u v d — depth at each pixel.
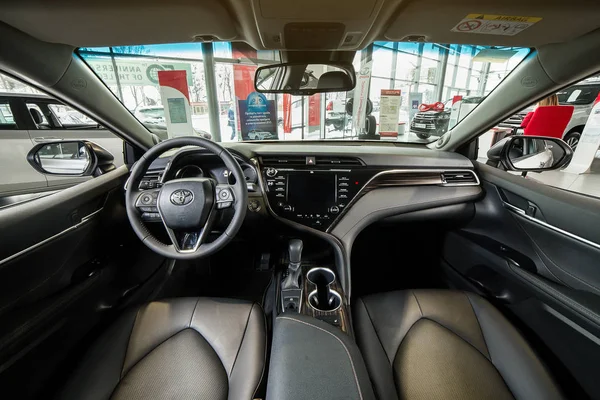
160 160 1.49
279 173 1.54
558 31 0.97
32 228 0.95
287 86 1.62
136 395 0.84
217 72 4.95
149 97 4.04
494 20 0.92
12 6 0.79
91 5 0.81
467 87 5.25
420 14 0.88
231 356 0.97
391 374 0.94
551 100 1.72
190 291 1.87
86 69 1.21
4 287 0.83
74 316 1.09
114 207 1.41
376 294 1.30
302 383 0.73
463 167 1.55
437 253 1.95
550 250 1.18
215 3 0.82
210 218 1.13
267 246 2.04
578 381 1.01
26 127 3.54
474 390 0.88
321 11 0.85
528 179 1.35
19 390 0.83
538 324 1.18
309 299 1.28
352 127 2.84
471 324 1.09
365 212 1.55
